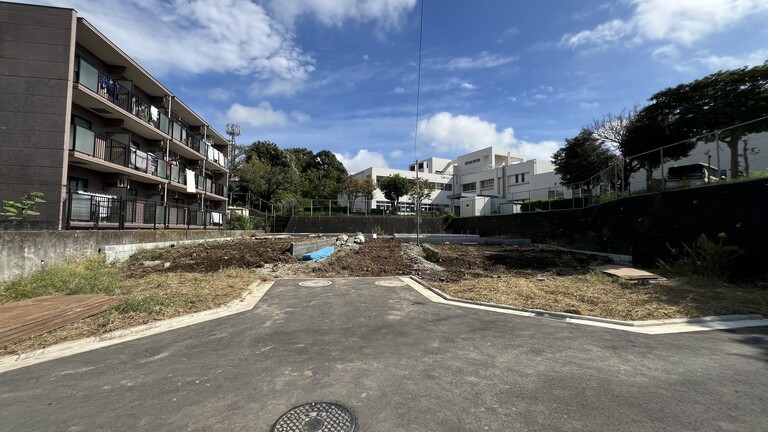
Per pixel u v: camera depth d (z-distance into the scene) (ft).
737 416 8.42
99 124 46.09
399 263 37.37
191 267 32.14
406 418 8.33
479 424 8.07
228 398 9.46
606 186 53.21
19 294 19.92
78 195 34.47
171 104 65.10
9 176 34.09
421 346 13.52
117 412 8.82
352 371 11.15
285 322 16.97
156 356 12.72
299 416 8.46
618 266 33.40
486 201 110.93
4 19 35.12
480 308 19.83
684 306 18.95
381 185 136.05
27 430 8.06
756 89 56.49
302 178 148.46
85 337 14.70
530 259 41.75
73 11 36.91
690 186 32.89
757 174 27.50
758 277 24.97
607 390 9.81
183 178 65.00
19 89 34.91
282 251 43.01
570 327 16.20
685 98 62.13
